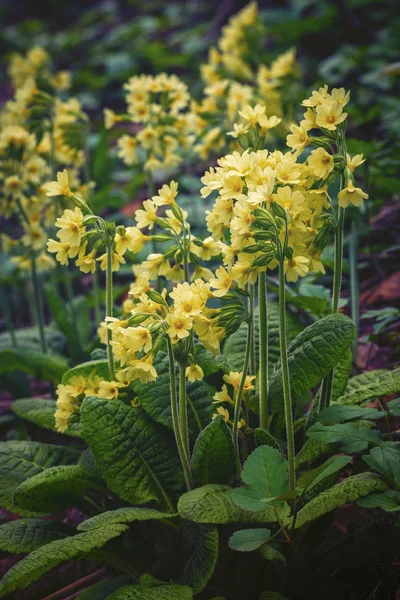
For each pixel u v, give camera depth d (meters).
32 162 1.05
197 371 0.68
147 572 0.72
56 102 1.08
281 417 0.74
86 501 0.78
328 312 0.89
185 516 0.64
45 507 0.75
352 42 2.10
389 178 1.06
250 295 0.74
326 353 0.70
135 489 0.71
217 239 0.71
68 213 0.71
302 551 0.70
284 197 0.64
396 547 0.69
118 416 0.72
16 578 0.62
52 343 1.10
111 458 0.71
